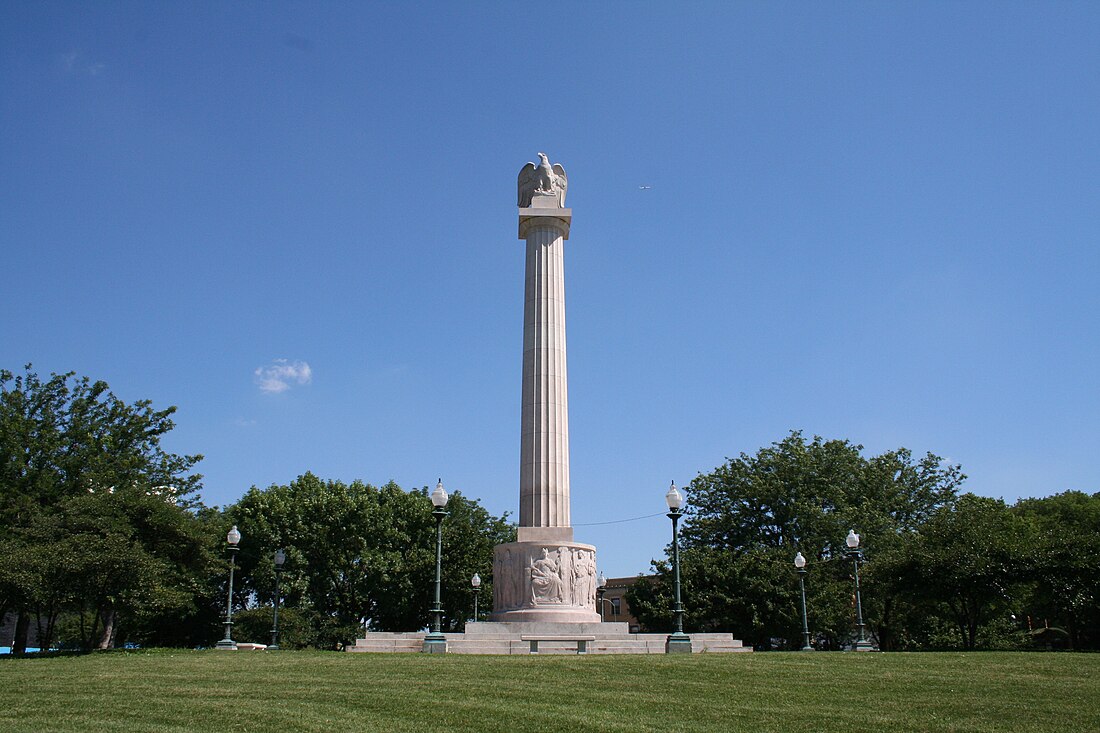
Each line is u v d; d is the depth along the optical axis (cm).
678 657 2359
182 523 3662
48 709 1548
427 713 1486
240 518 6162
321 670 2072
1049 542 3847
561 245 3847
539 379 3591
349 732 1335
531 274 3769
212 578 5953
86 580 3147
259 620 5538
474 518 7050
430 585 6147
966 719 1444
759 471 6388
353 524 6078
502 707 1536
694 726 1382
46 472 3938
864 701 1625
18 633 3753
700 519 6481
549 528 3406
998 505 6072
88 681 1905
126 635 6094
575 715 1466
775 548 5734
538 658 2314
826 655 2508
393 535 6169
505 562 3391
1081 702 1603
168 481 4578
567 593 3328
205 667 2183
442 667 2092
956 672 2042
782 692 1730
